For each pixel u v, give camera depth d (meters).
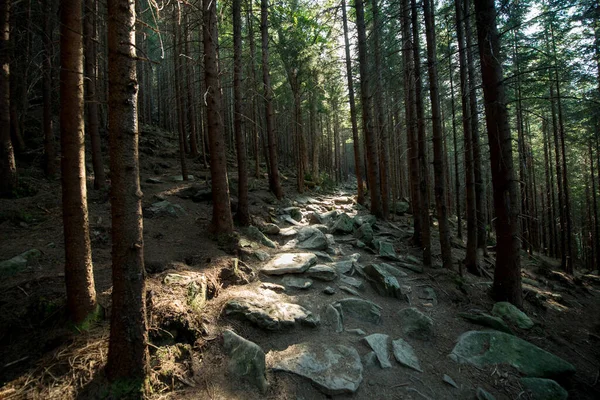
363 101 10.85
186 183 10.41
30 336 2.98
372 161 11.00
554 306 6.80
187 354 3.15
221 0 8.91
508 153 5.71
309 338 3.88
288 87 17.39
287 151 25.16
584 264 20.41
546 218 19.81
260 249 6.39
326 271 5.54
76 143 3.08
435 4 9.71
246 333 3.73
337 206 12.76
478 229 9.77
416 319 4.70
